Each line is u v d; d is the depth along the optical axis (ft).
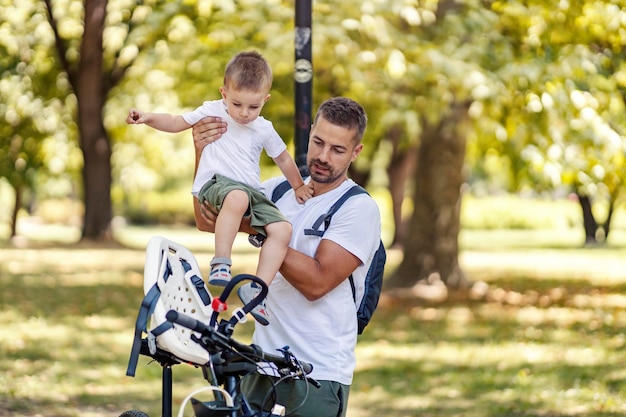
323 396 13.16
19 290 55.83
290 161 14.06
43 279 63.41
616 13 42.29
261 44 44.04
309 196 13.65
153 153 115.24
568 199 155.12
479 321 46.26
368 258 13.75
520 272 76.48
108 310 49.14
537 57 42.47
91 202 95.61
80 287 59.52
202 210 13.56
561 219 154.81
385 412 27.20
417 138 60.13
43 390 28.27
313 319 13.24
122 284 62.64
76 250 90.79
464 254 100.48
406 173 99.71
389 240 120.37
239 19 41.88
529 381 31.17
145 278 11.43
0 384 28.55
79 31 84.43
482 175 133.69
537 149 44.88
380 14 40.09
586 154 44.19
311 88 18.29
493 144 51.85
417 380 31.94
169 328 11.21
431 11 44.75
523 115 45.16
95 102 87.30
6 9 79.46
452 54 42.11
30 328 40.98
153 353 11.39
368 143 71.05
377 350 38.11
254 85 13.44
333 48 40.04
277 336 13.34
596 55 44.75
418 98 45.70
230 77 13.51
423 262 57.11
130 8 65.46
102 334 40.57
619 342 38.70
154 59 54.65
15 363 32.32
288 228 12.91
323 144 13.07
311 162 13.19
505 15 44.01
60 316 45.62
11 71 85.61
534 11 42.42
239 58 13.69
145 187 127.34
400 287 56.95
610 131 43.11
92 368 32.45
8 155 98.37
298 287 13.00
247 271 73.97
